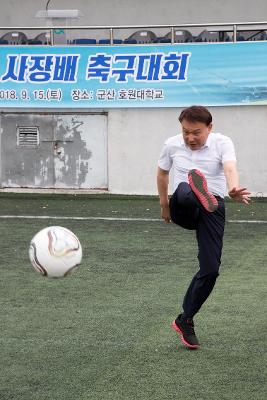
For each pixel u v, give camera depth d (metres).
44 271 6.11
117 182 18.27
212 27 18.77
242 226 13.72
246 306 8.04
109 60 17.98
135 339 6.83
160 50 17.75
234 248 11.51
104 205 16.62
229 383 5.66
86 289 8.86
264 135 17.50
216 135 6.33
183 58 17.66
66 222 14.23
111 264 10.30
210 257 6.29
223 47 17.44
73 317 7.62
